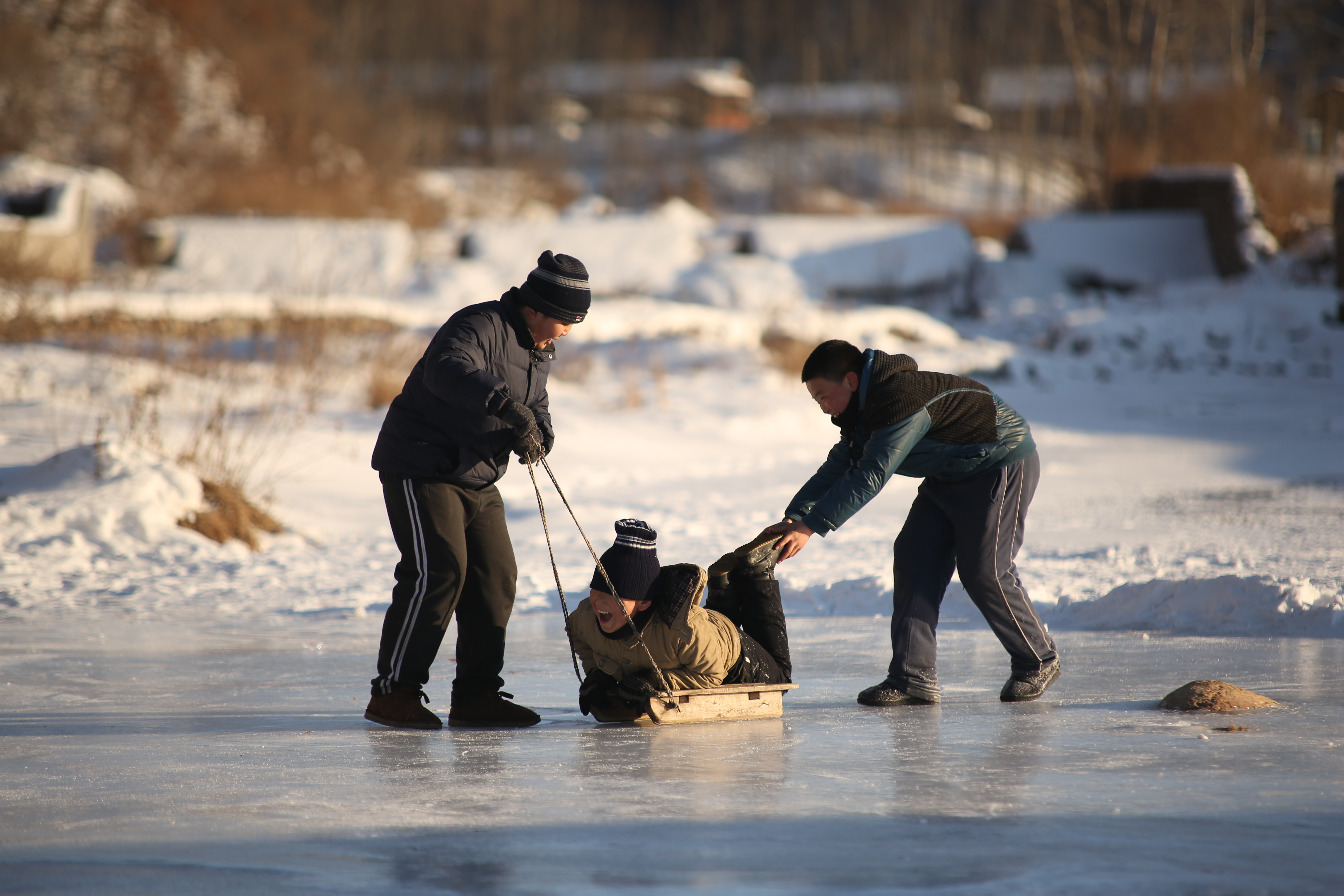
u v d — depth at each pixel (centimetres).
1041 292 15700
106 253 14075
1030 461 1969
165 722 1903
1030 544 3900
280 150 18612
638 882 1095
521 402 1866
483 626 1894
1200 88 19588
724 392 8488
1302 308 13738
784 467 6259
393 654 1852
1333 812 1309
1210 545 3775
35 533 3972
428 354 1795
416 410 1844
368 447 5734
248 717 1947
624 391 8181
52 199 11225
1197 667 2262
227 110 18300
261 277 13312
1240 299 14062
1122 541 3909
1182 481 5738
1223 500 5069
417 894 1068
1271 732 1725
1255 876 1102
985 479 1950
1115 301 14912
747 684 1909
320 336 7456
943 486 1981
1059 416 8900
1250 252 15800
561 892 1070
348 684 2255
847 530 4388
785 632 1988
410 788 1448
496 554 1897
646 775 1509
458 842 1221
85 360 6397
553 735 1788
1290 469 6203
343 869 1137
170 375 6406
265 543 4241
